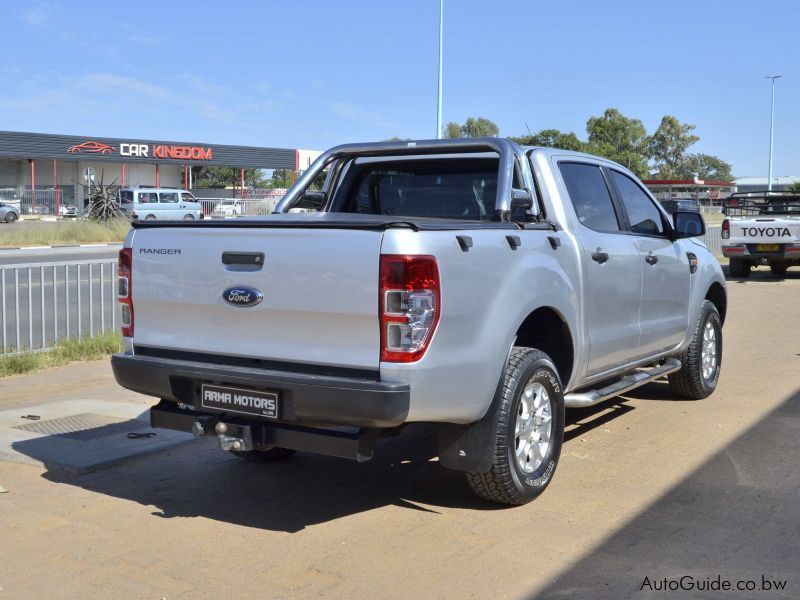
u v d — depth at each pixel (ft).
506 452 15.12
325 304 13.66
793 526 14.82
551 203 17.75
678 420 22.21
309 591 12.47
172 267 15.39
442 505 16.14
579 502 16.12
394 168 20.15
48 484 17.34
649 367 22.67
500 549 13.94
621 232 20.01
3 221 147.13
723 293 25.67
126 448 19.31
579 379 18.12
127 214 139.03
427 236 13.47
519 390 15.26
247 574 13.06
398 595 12.32
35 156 175.63
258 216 16.14
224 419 14.92
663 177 380.78
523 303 15.47
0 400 24.03
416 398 13.37
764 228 59.16
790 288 55.67
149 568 13.30
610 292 18.75
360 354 13.51
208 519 15.44
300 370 14.12
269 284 14.21
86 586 12.65
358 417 13.32
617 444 20.02
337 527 15.03
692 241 24.36
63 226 108.58
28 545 14.20
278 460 19.08
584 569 13.15
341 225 13.60
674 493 16.56
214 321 14.99
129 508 15.99
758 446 19.74
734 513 15.46
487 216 18.98
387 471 18.33
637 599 12.14
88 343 30.68
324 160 20.01
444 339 13.66
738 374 28.09
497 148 17.40
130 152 188.44
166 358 15.64
